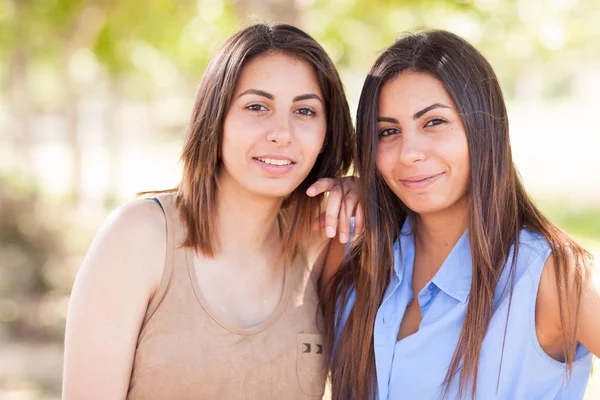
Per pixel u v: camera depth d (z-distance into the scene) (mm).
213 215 2330
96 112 36344
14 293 8859
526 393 2256
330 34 7285
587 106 32438
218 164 2369
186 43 11820
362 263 2492
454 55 2297
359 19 7449
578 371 2309
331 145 2531
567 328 2193
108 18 12398
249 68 2287
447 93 2271
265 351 2332
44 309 8594
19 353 7758
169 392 2232
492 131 2309
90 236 10219
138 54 15953
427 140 2279
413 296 2508
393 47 2389
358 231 2518
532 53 6902
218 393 2264
